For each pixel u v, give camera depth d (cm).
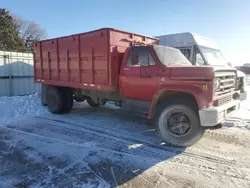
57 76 710
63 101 729
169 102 448
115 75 554
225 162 375
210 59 866
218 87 419
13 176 333
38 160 387
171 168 356
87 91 682
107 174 338
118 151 424
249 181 315
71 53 645
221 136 500
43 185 307
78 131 551
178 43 905
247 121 607
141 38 635
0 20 3703
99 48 557
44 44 745
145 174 337
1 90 1019
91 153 415
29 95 1023
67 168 357
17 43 3806
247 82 1767
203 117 398
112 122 635
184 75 430
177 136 440
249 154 405
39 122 640
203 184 309
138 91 514
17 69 1088
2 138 501
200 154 407
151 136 511
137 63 511
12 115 717
